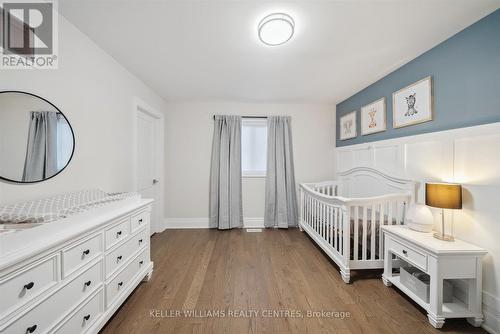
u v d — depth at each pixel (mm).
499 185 1375
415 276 1677
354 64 2188
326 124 3670
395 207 2156
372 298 1691
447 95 1738
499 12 1394
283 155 3535
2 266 744
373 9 1393
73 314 1083
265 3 1341
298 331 1357
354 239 1949
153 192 3146
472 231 1512
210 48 1876
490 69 1446
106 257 1351
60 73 1451
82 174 1650
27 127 1232
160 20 1504
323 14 1438
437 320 1376
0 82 1112
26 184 1229
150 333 1337
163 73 2402
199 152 3514
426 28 1602
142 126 2814
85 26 1569
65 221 1076
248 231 3342
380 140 2557
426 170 1915
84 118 1673
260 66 2229
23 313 837
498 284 1363
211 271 2107
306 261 2328
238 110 3537
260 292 1764
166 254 2504
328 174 3662
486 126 1443
